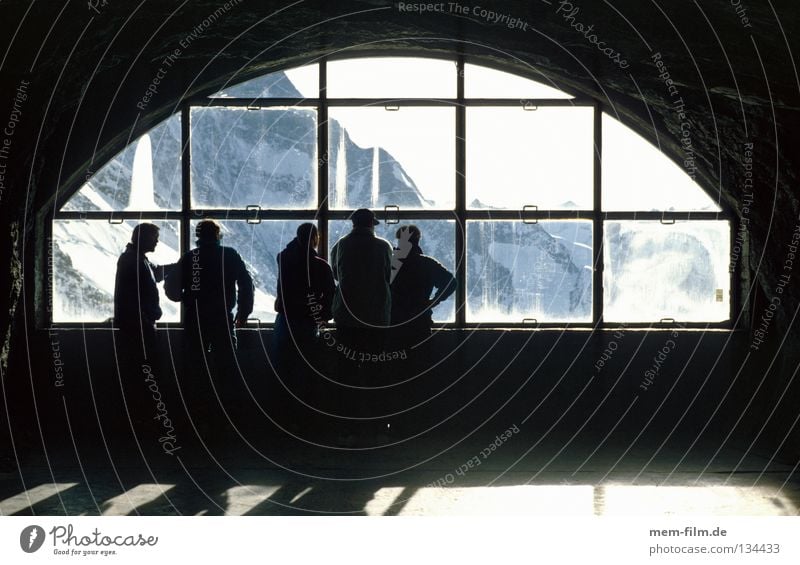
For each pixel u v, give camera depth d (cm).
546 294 991
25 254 940
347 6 843
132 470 761
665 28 742
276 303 913
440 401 972
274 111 991
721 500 663
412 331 927
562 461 818
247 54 933
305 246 907
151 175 982
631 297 991
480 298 991
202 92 982
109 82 888
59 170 919
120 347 916
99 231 975
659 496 675
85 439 912
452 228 991
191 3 767
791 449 852
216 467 777
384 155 993
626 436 951
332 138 991
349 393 962
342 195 991
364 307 877
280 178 991
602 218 989
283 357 912
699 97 874
